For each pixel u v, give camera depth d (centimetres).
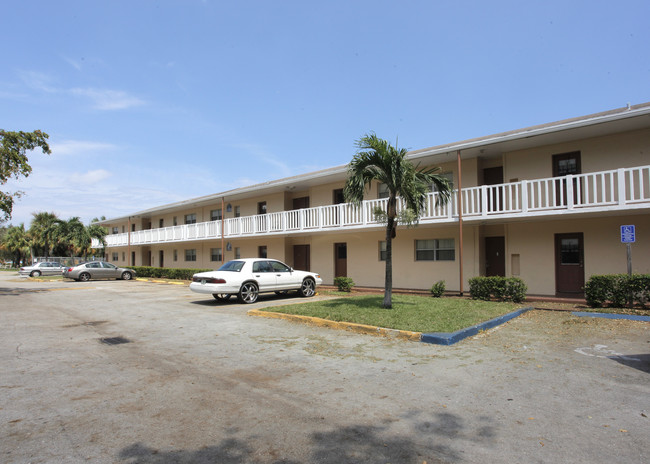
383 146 941
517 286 1186
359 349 700
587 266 1297
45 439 369
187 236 2770
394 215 1034
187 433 381
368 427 393
